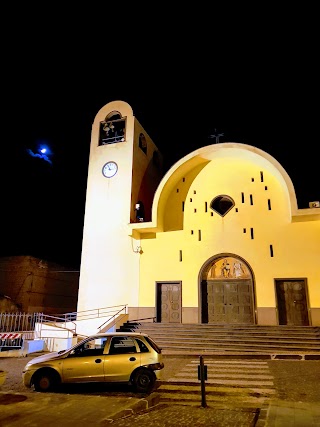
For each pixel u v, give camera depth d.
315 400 7.69
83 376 8.84
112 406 6.84
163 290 19.97
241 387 8.90
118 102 23.86
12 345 17.00
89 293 20.64
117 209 21.48
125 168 22.11
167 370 11.33
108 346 9.30
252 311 18.36
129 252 20.75
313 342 14.79
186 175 21.53
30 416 6.15
